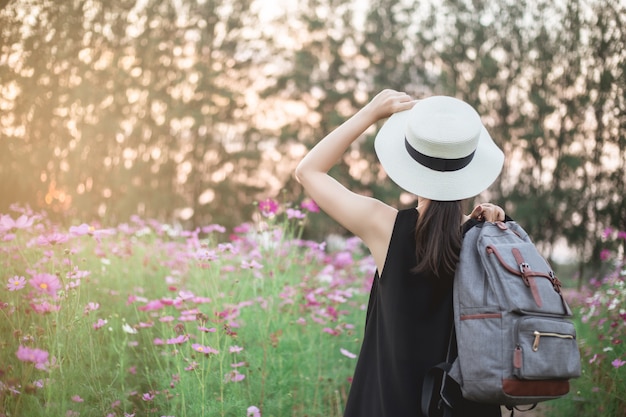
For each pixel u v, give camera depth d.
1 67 7.97
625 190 14.88
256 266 3.66
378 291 1.81
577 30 16.53
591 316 4.71
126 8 17.52
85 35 13.88
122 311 3.97
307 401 3.30
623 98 14.46
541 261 1.64
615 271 5.07
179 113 22.02
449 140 1.72
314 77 27.69
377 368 1.75
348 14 27.48
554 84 18.39
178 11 22.50
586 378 3.79
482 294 1.59
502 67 20.59
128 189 18.19
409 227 1.73
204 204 24.03
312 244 4.96
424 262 1.66
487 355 1.54
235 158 25.50
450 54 22.55
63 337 2.66
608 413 3.54
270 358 3.38
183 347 3.16
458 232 1.68
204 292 4.16
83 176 14.74
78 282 2.77
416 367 1.66
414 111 1.79
